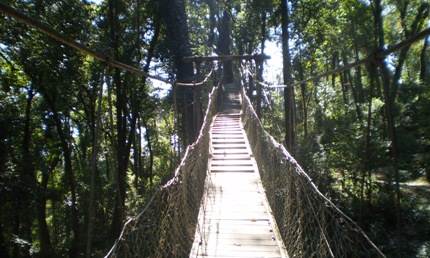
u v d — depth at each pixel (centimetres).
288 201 411
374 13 1293
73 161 1883
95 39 1162
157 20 1423
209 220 467
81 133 1697
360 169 863
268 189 554
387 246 690
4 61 1254
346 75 1930
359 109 1153
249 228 444
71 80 1168
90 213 232
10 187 1027
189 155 497
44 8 1002
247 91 1378
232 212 492
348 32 1505
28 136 1292
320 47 1694
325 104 1625
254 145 784
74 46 227
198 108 1153
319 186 859
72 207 1377
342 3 1423
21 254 1215
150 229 279
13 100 1336
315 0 1480
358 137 917
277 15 1464
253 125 812
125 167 1448
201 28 2136
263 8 1484
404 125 1253
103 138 1577
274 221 457
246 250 389
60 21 1020
